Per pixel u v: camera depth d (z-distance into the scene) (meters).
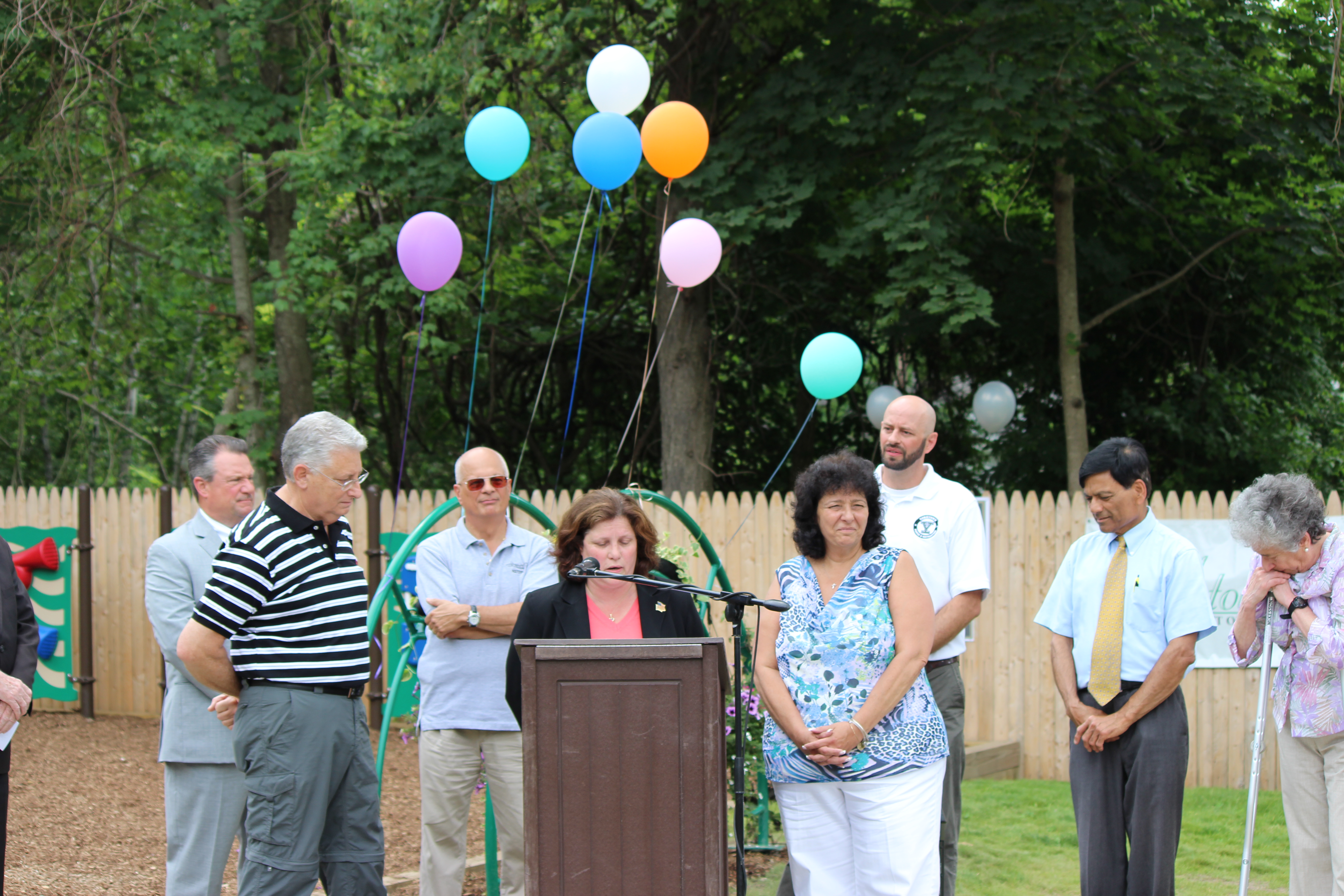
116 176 12.13
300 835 3.22
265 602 3.28
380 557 8.67
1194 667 7.59
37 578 9.44
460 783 4.20
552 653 2.69
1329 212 11.75
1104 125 11.20
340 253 12.91
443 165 11.48
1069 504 7.96
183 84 12.83
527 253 14.59
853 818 3.33
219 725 3.86
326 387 16.41
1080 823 3.96
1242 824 6.29
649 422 15.27
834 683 3.34
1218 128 11.18
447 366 14.92
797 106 10.55
